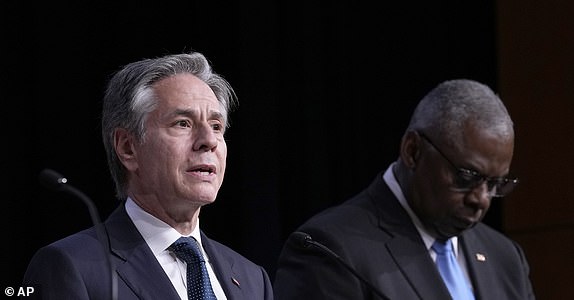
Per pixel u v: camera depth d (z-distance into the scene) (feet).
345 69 20.90
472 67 22.58
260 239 19.10
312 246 12.69
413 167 13.74
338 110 20.79
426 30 21.95
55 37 17.03
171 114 10.57
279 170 19.70
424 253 13.67
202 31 18.61
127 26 17.76
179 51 18.28
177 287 10.53
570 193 23.36
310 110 20.22
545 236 23.36
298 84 20.18
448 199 13.38
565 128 23.30
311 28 20.33
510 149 13.39
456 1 22.40
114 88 10.96
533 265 23.29
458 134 13.29
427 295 13.37
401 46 21.62
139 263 10.43
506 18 23.06
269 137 19.27
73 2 17.28
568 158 23.32
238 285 11.05
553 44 23.36
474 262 14.32
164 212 10.73
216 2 18.85
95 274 10.13
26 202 16.79
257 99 19.15
